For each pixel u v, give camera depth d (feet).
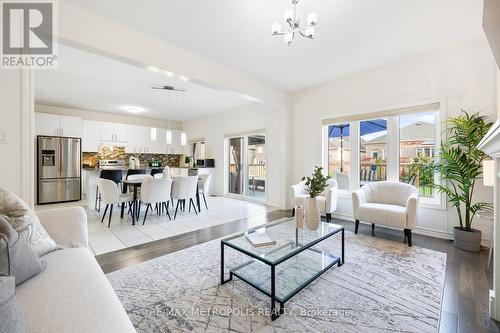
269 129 17.90
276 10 7.58
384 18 8.02
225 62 11.43
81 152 19.47
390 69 11.65
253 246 6.06
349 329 4.70
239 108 20.36
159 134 25.39
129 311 5.21
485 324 4.88
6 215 4.16
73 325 2.67
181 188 13.91
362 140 13.21
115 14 7.74
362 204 10.68
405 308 5.37
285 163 16.03
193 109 21.12
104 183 11.82
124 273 6.95
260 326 4.78
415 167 11.30
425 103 10.59
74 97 16.90
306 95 15.34
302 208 7.57
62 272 3.86
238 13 7.73
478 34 9.05
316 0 7.09
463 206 9.71
